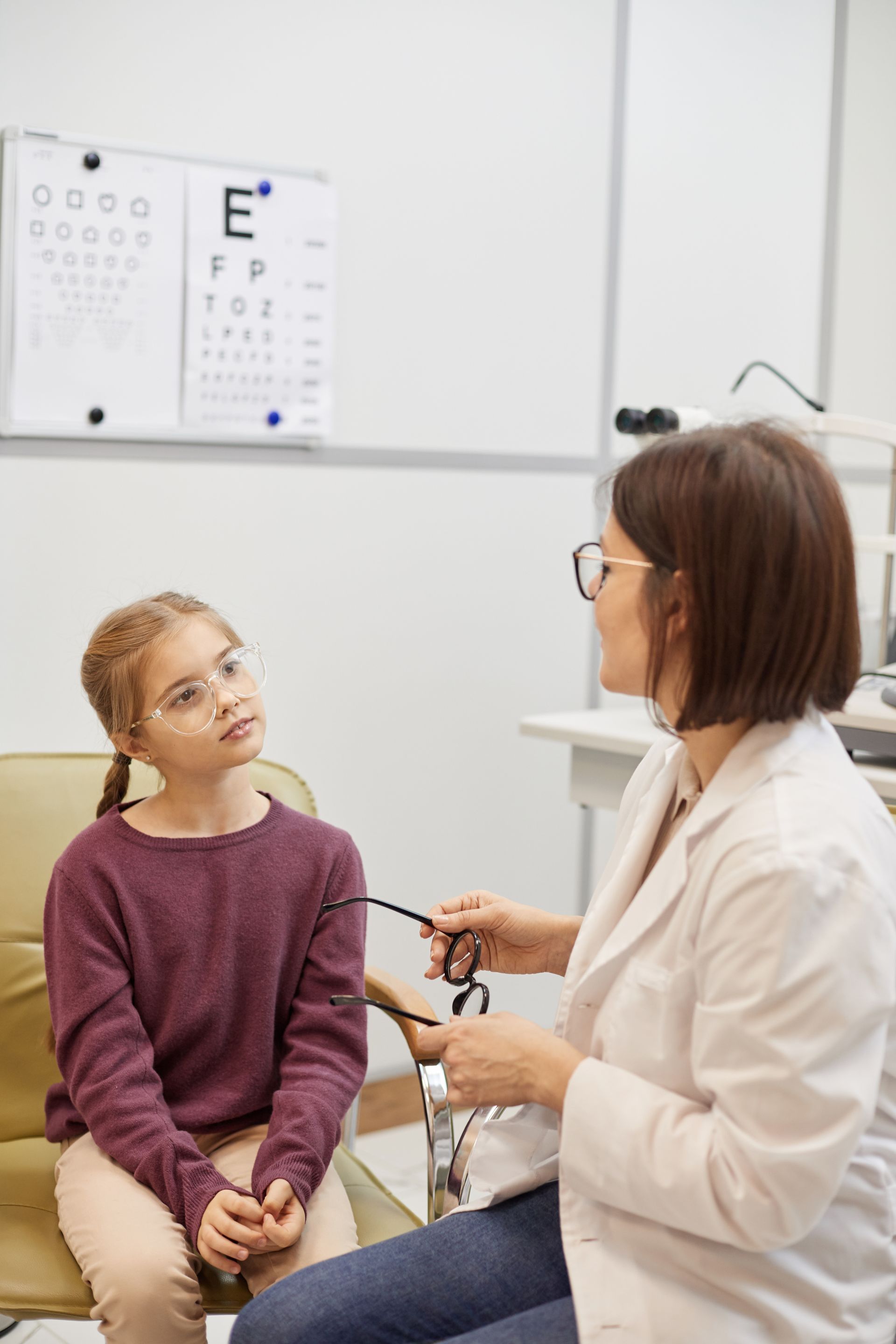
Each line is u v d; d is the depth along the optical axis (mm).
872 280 2613
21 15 1926
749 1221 845
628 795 1230
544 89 2471
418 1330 1043
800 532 899
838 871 865
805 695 934
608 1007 1001
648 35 2592
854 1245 915
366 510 2369
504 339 2498
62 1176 1290
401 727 2461
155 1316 1139
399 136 2311
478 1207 1147
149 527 2141
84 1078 1273
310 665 2342
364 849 2451
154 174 2049
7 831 1554
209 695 1326
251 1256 1199
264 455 2242
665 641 958
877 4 2525
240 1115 1352
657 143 2645
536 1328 977
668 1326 905
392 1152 2270
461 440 2473
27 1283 1176
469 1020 1031
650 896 988
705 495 913
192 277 2107
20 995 1500
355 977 1392
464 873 2574
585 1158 919
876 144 2576
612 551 999
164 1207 1229
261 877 1379
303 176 2199
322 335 2264
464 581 2508
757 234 2822
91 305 2025
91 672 1368
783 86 2797
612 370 2654
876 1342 919
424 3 2301
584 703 2705
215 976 1339
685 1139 882
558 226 2533
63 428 2025
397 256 2344
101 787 1612
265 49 2145
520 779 2623
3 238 1942
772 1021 840
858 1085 838
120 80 2021
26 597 2047
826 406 2760
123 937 1324
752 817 907
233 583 2238
